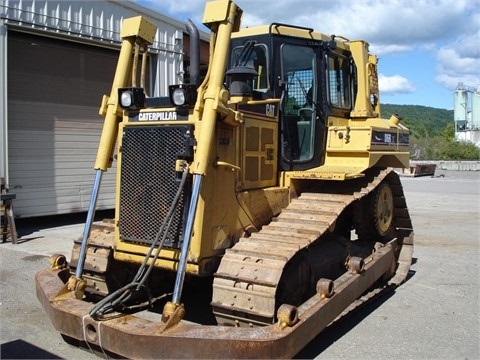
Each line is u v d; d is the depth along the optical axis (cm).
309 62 559
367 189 557
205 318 514
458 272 733
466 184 2409
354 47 635
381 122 618
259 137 491
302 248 424
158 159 437
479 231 1090
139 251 449
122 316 392
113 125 469
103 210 1188
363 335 485
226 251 425
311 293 477
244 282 396
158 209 438
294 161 543
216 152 432
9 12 928
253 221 480
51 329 486
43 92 1022
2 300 571
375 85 666
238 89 459
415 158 5216
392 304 581
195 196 392
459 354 443
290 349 364
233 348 347
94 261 490
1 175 915
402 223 717
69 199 1068
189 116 428
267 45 525
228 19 422
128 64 493
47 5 988
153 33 509
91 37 1068
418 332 494
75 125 1080
